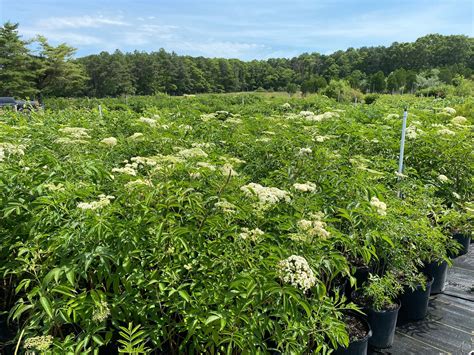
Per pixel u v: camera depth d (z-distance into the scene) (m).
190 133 7.48
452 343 4.36
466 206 6.00
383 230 4.02
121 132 7.98
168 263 3.16
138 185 3.26
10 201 3.57
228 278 3.06
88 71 60.66
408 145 6.72
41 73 45.62
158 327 3.10
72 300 2.91
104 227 2.94
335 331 3.14
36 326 2.92
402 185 5.19
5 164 4.06
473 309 5.01
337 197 4.32
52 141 5.51
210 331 2.85
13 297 4.30
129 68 63.78
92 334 2.89
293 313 2.65
